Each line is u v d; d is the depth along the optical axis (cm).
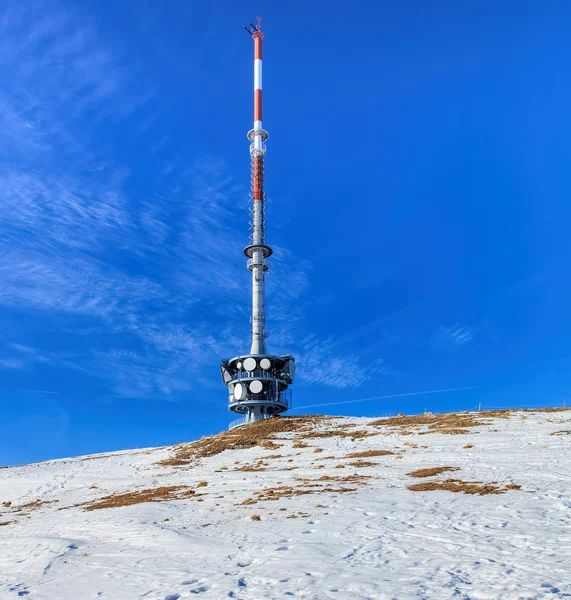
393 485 2967
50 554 2088
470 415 6059
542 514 1875
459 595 1115
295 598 1203
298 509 2509
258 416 8488
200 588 1367
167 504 3167
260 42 11019
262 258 9638
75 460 7169
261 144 10419
